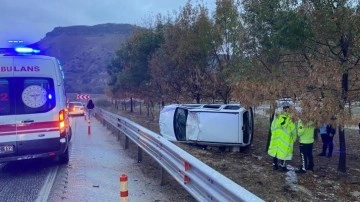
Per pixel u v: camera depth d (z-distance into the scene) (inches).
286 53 424.2
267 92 419.8
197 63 688.4
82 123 1003.3
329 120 344.8
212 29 650.2
